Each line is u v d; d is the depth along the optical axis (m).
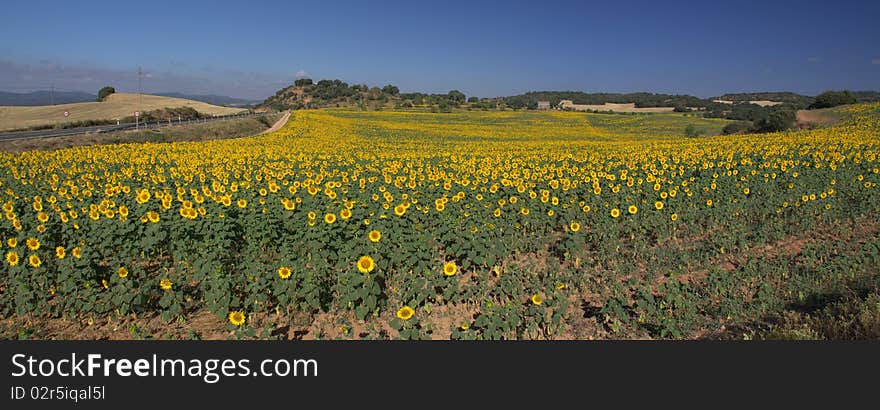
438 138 53.34
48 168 20.84
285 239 9.71
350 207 10.83
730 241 10.66
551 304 7.33
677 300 7.54
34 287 7.82
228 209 10.85
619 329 7.37
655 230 11.91
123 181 17.64
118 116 74.69
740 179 16.25
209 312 7.95
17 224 9.26
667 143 37.94
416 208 11.98
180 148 31.77
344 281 7.74
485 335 6.75
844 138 31.42
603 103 154.12
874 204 13.08
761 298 7.70
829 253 9.98
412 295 7.72
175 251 9.24
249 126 62.56
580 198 14.43
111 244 8.87
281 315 7.75
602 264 10.04
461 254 9.23
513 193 13.49
